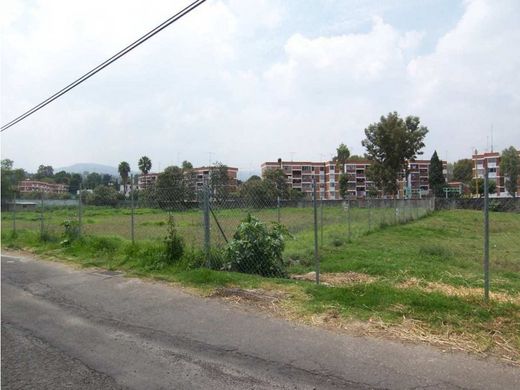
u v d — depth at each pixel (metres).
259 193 12.14
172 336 5.12
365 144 61.38
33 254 12.12
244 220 8.89
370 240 16.12
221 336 5.06
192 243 9.18
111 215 19.38
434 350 4.44
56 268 9.77
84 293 7.36
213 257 8.56
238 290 6.95
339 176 114.19
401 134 58.66
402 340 4.72
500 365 4.07
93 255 10.88
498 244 15.68
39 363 4.39
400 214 25.53
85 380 3.98
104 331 5.39
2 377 4.06
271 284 7.22
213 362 4.34
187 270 8.36
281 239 8.68
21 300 7.03
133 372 4.14
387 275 8.86
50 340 5.09
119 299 6.89
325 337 4.89
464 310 5.45
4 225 21.00
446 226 23.11
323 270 9.61
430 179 94.94
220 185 10.23
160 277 8.18
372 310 5.67
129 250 10.12
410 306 5.68
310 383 3.82
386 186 61.00
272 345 4.72
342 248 13.37
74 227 13.10
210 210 8.97
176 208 10.32
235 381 3.90
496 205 35.50
